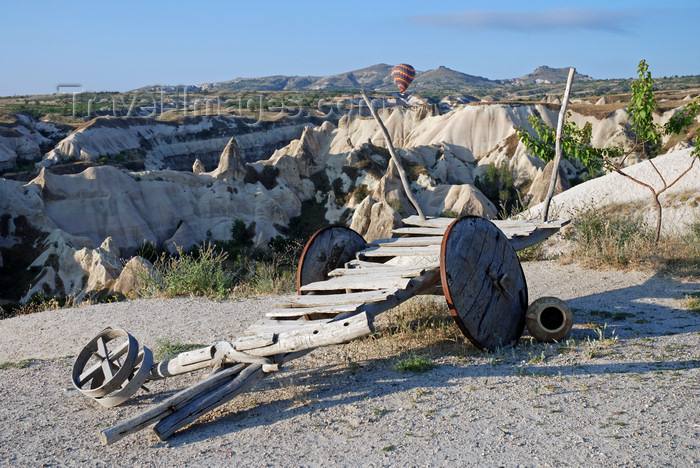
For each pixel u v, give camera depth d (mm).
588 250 10656
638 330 6387
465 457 3645
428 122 121250
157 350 7102
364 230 59344
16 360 7391
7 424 5133
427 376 5340
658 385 4559
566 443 3697
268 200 73375
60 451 4477
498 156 96188
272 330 5320
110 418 5203
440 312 7438
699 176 14734
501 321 6168
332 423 4469
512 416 4223
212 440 4441
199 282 10805
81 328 8703
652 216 14320
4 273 51625
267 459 3947
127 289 22172
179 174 71500
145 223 64812
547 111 110750
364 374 5625
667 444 3553
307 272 7020
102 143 107250
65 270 49656
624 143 97688
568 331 6125
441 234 7512
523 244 7352
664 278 8930
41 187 61031
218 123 138375
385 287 5777
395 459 3725
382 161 86938
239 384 4961
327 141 119812
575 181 80938
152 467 4027
